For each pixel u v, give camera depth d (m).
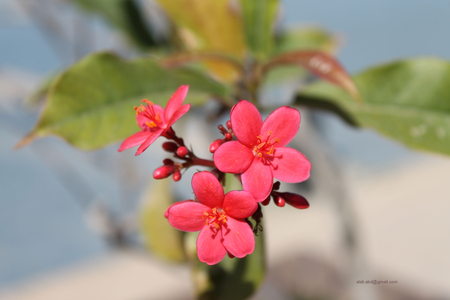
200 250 0.26
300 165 0.26
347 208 0.47
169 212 0.26
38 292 1.90
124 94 0.30
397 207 2.43
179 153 0.28
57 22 0.39
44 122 0.29
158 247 0.38
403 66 0.31
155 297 1.75
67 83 0.29
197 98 0.32
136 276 1.98
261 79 0.32
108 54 0.30
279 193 0.27
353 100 0.32
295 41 0.41
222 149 0.26
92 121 0.30
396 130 0.31
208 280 0.29
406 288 1.58
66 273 2.06
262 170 0.26
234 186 0.29
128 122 0.30
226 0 0.33
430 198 2.47
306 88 0.33
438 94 0.31
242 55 0.33
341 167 0.47
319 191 0.49
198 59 0.31
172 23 0.35
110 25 0.38
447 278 1.65
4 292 1.92
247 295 0.29
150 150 0.47
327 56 0.29
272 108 0.33
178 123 0.38
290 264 1.78
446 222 2.17
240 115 0.26
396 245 1.99
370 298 0.48
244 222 0.26
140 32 0.38
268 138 0.26
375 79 0.32
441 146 0.30
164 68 0.31
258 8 0.32
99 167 0.46
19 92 0.41
